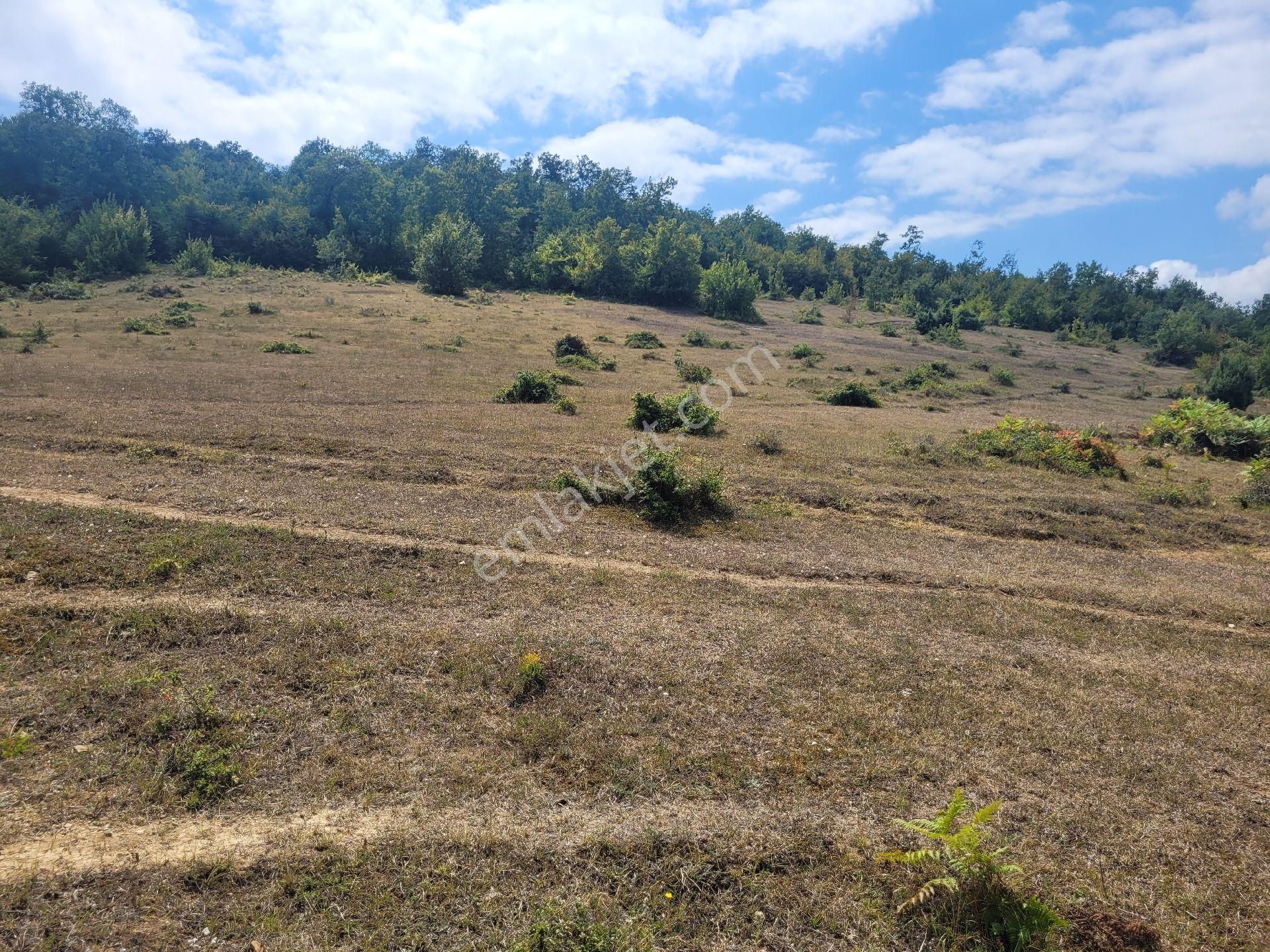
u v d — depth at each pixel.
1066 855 4.85
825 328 62.06
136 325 32.69
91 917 3.90
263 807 4.80
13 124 70.25
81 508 9.38
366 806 4.86
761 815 4.97
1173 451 22.31
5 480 10.45
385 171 92.69
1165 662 8.00
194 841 4.46
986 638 8.20
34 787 4.82
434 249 59.84
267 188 86.12
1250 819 5.38
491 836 4.57
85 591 7.38
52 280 52.81
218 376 22.42
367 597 7.89
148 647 6.57
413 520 10.19
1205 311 94.56
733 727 6.02
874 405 27.12
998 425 20.64
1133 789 5.61
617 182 96.69
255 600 7.57
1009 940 4.16
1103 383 45.44
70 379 20.08
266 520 9.68
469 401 21.08
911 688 6.88
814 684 6.80
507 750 5.52
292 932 3.89
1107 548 12.28
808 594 8.99
